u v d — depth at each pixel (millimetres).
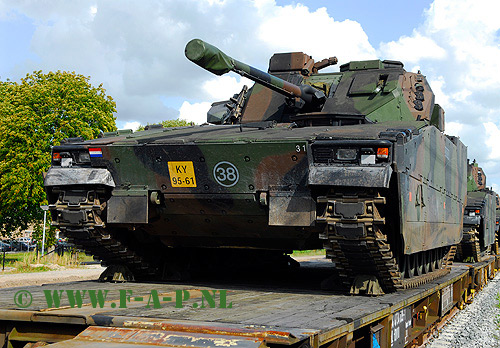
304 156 7980
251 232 9586
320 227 8336
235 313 6016
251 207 8734
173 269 10805
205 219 9352
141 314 5773
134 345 4887
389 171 7641
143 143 8609
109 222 9180
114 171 9039
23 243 41188
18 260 26281
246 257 13570
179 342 4820
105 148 8805
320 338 4871
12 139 25969
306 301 7402
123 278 10102
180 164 8602
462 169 15203
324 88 12477
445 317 13102
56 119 26750
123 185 9102
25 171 25359
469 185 24578
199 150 8328
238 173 8398
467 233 21219
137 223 9172
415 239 9117
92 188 9109
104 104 29422
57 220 9461
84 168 9070
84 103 28266
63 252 29953
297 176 8188
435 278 12414
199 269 12266
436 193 11148
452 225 13531
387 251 8109
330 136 7957
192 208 9102
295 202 8250
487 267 21578
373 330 6430
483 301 17156
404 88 12422
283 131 8906
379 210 7973
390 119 11469
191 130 9914
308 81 12859
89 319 5543
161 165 8711
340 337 5410
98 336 5188
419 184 9375
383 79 12586
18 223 30297
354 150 7809
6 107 26891
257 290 8930
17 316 5820
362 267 8477
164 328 5188
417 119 11883
